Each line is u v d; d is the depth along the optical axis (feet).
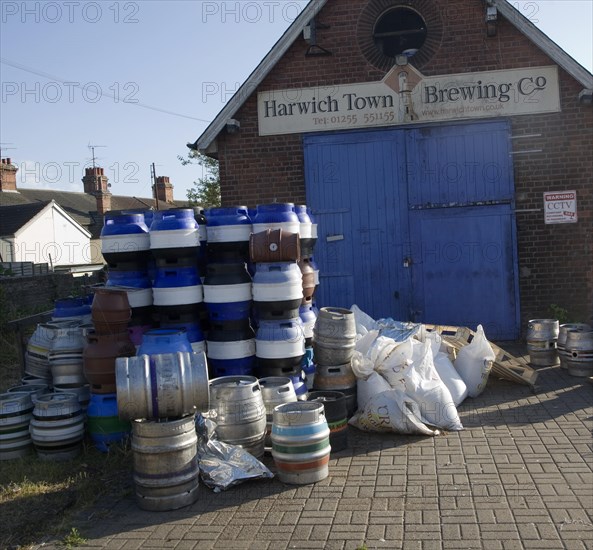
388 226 36.47
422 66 35.99
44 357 24.11
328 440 18.47
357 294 36.76
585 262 35.24
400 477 18.12
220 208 23.16
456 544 14.33
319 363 23.22
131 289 21.18
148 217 24.31
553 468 18.11
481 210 35.81
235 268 22.77
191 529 15.80
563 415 22.80
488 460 18.98
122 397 17.13
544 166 35.35
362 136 36.58
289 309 22.35
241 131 37.55
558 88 35.12
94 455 20.75
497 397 25.54
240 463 18.44
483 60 35.55
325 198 36.91
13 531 16.08
